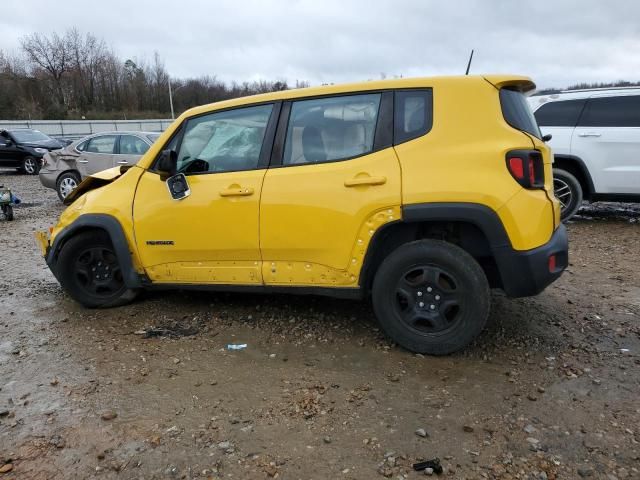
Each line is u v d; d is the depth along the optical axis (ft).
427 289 11.21
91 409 9.87
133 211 13.70
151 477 8.01
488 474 7.88
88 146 36.60
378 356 11.63
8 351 12.49
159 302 15.42
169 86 234.17
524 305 14.53
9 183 56.03
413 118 11.25
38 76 239.30
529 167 10.48
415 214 10.78
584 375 10.67
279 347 12.28
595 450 8.35
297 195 11.73
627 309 14.19
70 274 14.99
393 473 7.95
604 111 24.63
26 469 8.23
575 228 25.17
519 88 11.70
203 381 10.81
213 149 13.08
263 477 7.95
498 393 10.05
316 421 9.30
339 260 11.65
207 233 12.71
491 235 10.48
